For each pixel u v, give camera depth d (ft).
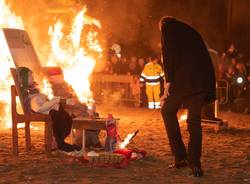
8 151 32.01
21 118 30.42
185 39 25.96
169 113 26.35
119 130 42.57
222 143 36.47
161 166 28.04
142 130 42.78
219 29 100.58
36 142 35.40
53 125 30.63
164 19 26.68
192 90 25.30
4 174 25.90
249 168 27.78
